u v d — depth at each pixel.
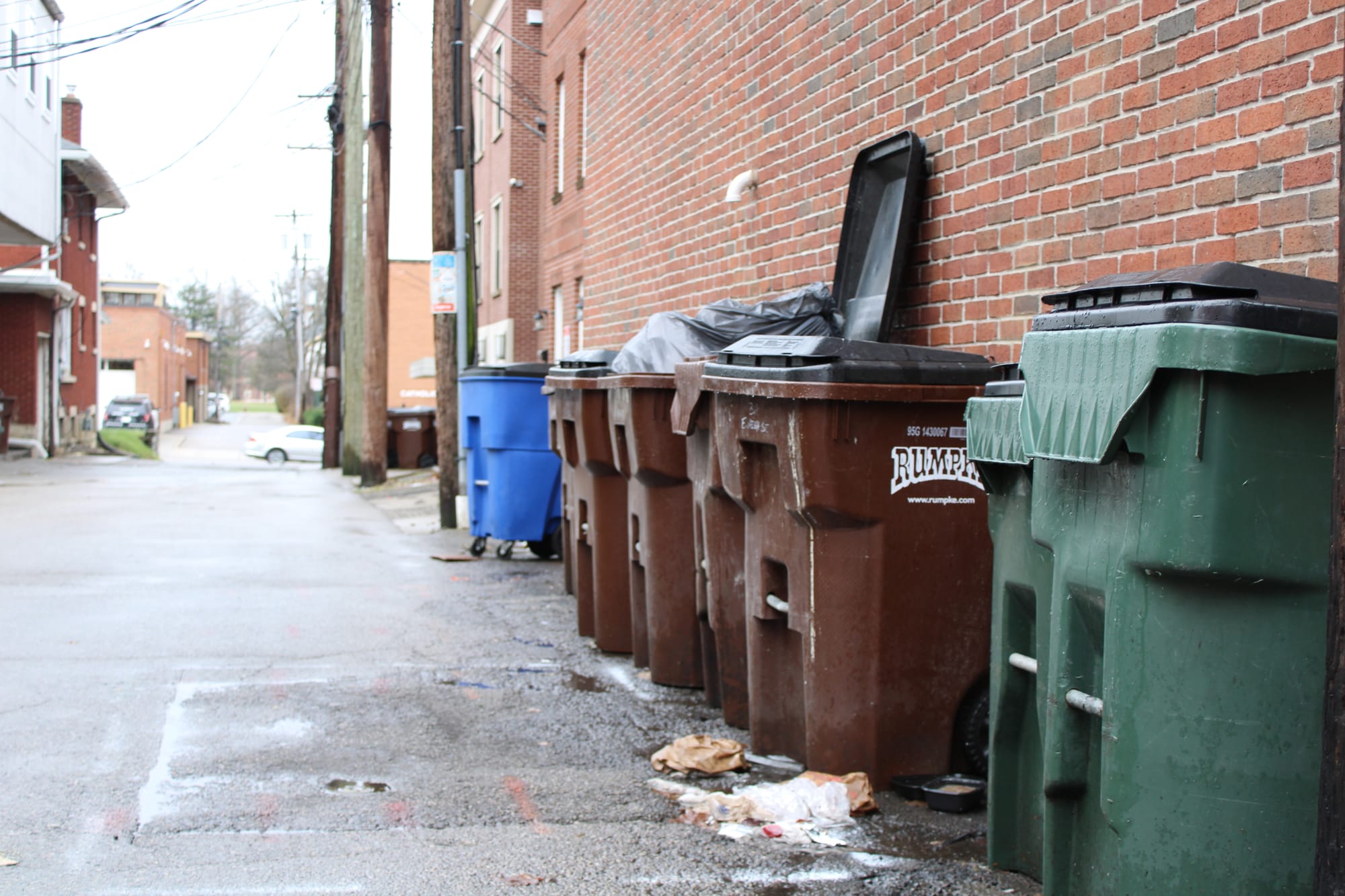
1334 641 2.59
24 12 24.34
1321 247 3.93
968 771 4.87
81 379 38.22
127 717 5.88
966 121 5.94
